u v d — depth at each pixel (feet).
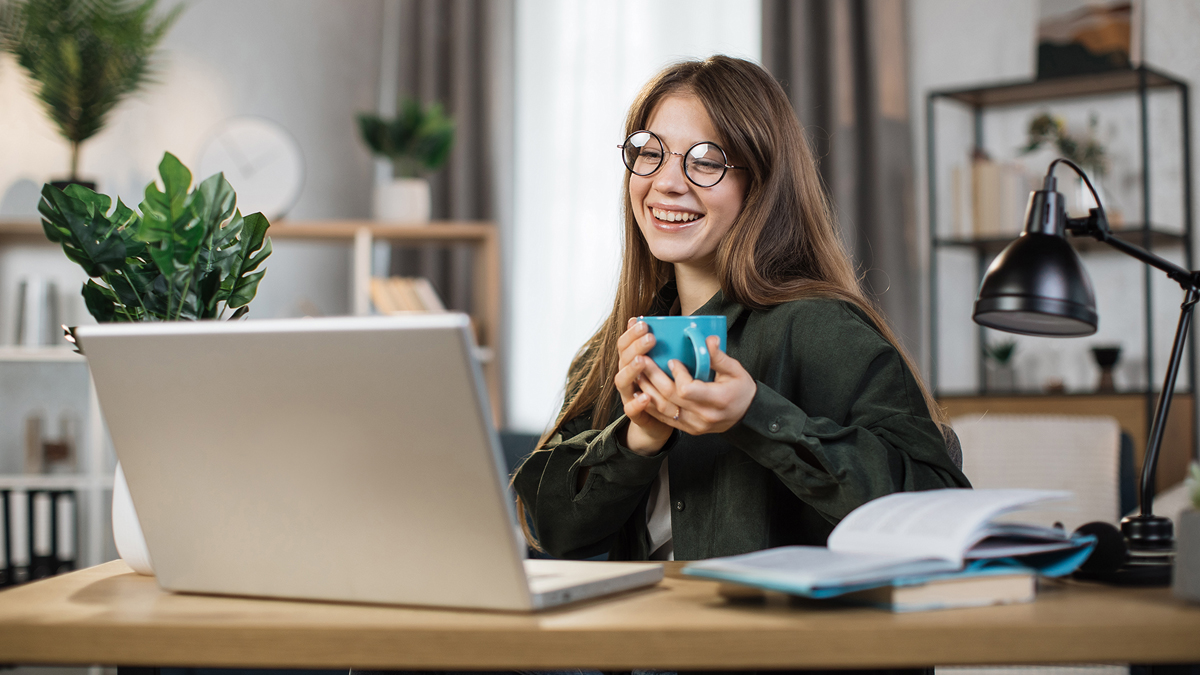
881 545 2.46
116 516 3.07
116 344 2.54
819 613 2.29
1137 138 10.46
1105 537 2.70
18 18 11.03
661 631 2.11
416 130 11.60
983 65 11.34
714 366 2.92
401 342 2.21
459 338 2.15
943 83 11.55
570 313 12.54
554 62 12.79
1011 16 11.19
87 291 3.22
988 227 10.48
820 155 11.26
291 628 2.20
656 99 4.29
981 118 11.34
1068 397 9.66
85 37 11.07
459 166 12.57
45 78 10.90
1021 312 3.28
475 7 12.76
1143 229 9.40
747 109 4.08
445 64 12.83
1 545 10.64
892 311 11.13
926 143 11.16
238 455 2.50
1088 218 3.55
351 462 2.37
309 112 12.90
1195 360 10.09
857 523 2.62
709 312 4.10
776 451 3.00
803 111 11.25
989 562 2.43
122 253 3.19
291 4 12.90
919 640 2.09
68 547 11.48
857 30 11.42
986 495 2.60
